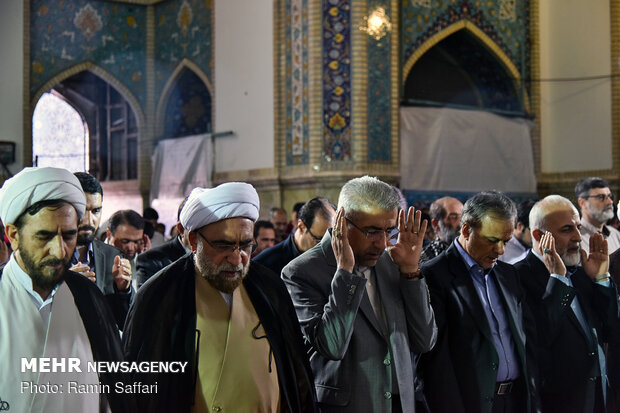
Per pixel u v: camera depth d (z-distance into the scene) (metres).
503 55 10.63
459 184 9.80
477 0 10.41
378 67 9.25
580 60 10.70
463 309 2.79
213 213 2.16
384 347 2.54
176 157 11.20
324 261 2.59
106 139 12.79
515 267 3.25
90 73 12.59
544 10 11.07
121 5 11.84
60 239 1.90
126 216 3.52
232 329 2.20
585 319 3.18
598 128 10.47
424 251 4.28
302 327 2.48
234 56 10.41
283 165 9.62
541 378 3.09
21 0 11.21
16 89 11.19
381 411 2.48
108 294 2.80
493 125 10.16
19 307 1.89
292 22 9.52
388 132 9.30
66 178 1.93
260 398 2.18
